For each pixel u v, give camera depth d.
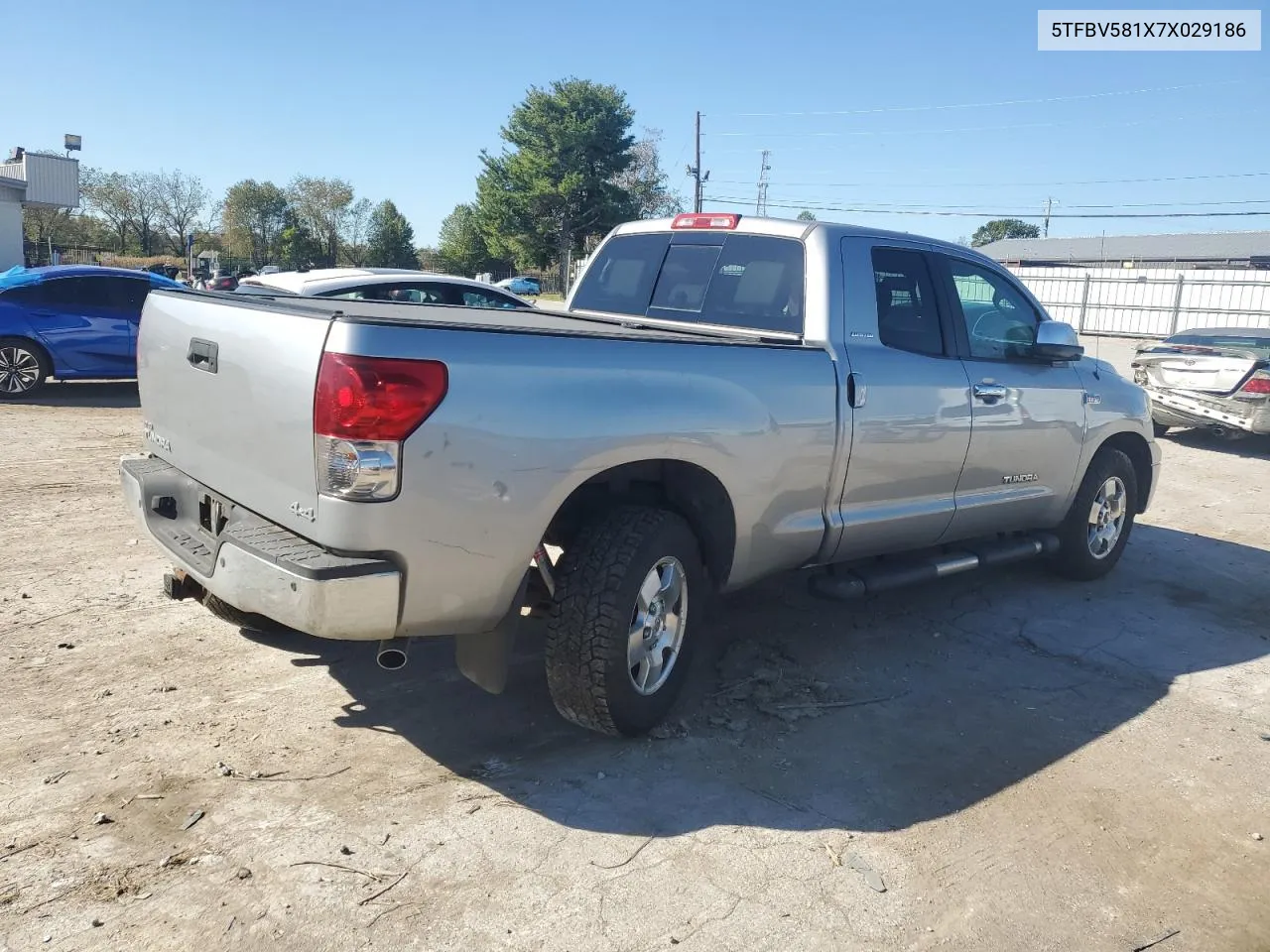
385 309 4.32
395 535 2.94
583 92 69.25
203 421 3.54
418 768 3.48
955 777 3.63
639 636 3.62
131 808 3.11
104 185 75.31
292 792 3.26
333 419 2.88
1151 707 4.36
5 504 6.70
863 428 4.35
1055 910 2.88
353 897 2.74
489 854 2.98
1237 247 62.78
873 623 5.25
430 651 4.55
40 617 4.66
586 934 2.65
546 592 3.66
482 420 3.04
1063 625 5.38
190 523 3.75
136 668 4.15
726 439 3.75
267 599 3.02
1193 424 12.02
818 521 4.32
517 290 51.25
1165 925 2.84
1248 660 4.99
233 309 3.37
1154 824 3.38
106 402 11.98
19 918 2.58
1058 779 3.65
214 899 2.70
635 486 3.83
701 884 2.89
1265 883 3.08
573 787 3.39
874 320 4.56
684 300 4.95
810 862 3.04
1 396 11.63
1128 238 67.25
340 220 86.38
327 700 3.97
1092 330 32.06
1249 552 7.23
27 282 11.66
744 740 3.82
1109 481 6.09
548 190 68.69
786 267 4.57
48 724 3.63
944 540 5.12
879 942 2.69
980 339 5.14
